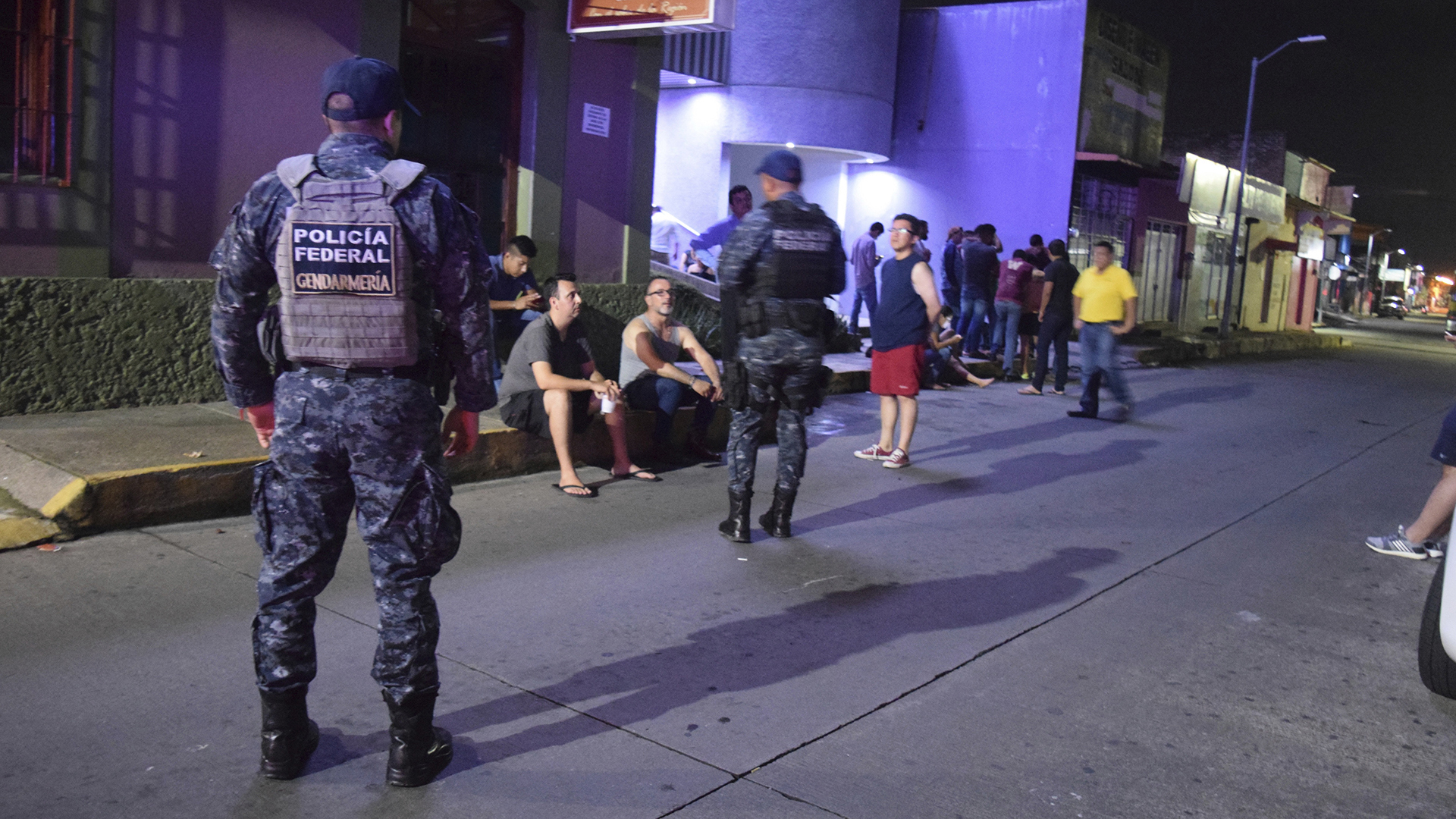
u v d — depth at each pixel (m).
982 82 19.56
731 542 5.41
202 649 3.65
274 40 7.10
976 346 13.75
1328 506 7.16
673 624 4.21
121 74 6.46
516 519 5.61
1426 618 3.81
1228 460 8.70
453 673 3.62
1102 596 4.92
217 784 2.80
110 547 4.66
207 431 5.93
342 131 2.70
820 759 3.16
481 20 8.52
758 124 17.06
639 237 9.79
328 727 3.15
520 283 8.12
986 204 19.77
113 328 6.52
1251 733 3.52
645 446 7.23
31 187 6.18
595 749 3.14
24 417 6.15
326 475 2.67
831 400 10.43
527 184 8.82
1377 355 24.47
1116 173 21.41
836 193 20.80
